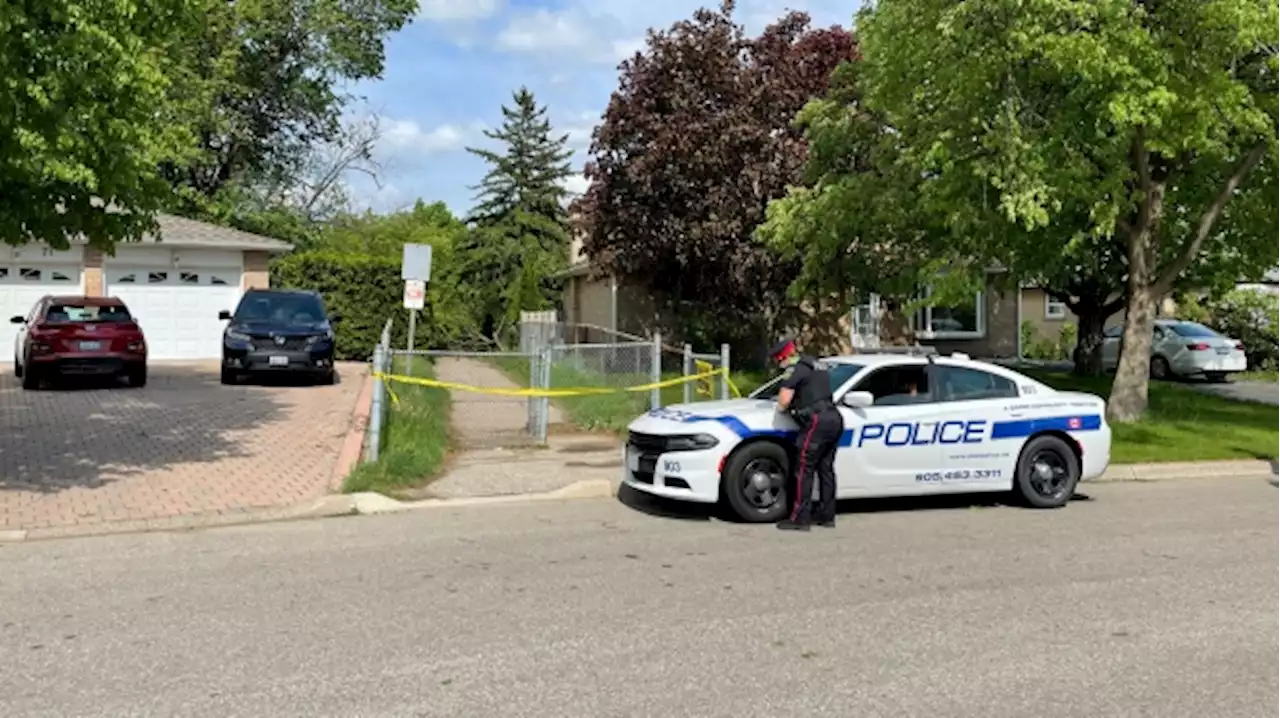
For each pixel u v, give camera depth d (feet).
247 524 32.32
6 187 35.42
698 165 73.20
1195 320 98.12
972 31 45.32
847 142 64.95
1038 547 28.89
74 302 63.21
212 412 52.90
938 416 34.42
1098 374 83.41
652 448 33.86
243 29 118.62
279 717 16.05
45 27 31.96
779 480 32.83
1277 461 46.11
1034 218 45.80
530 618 21.56
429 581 24.76
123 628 20.83
